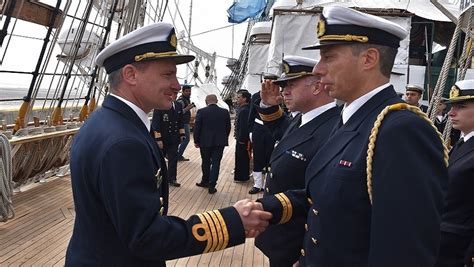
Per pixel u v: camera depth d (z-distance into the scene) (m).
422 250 1.17
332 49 1.45
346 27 1.40
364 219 1.33
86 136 1.46
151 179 1.40
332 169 1.43
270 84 2.98
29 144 5.52
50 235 4.30
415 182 1.18
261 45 13.34
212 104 6.82
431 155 1.21
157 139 6.74
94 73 7.38
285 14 8.45
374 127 1.30
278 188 2.38
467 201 2.17
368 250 1.33
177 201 6.16
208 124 6.77
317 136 2.29
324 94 2.36
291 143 2.39
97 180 1.39
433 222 1.18
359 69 1.42
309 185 1.58
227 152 11.67
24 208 5.16
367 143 1.34
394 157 1.21
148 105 1.57
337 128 1.61
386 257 1.19
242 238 1.50
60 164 6.79
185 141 9.66
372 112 1.41
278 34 8.49
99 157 1.37
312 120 2.36
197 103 16.64
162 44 1.52
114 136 1.39
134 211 1.33
